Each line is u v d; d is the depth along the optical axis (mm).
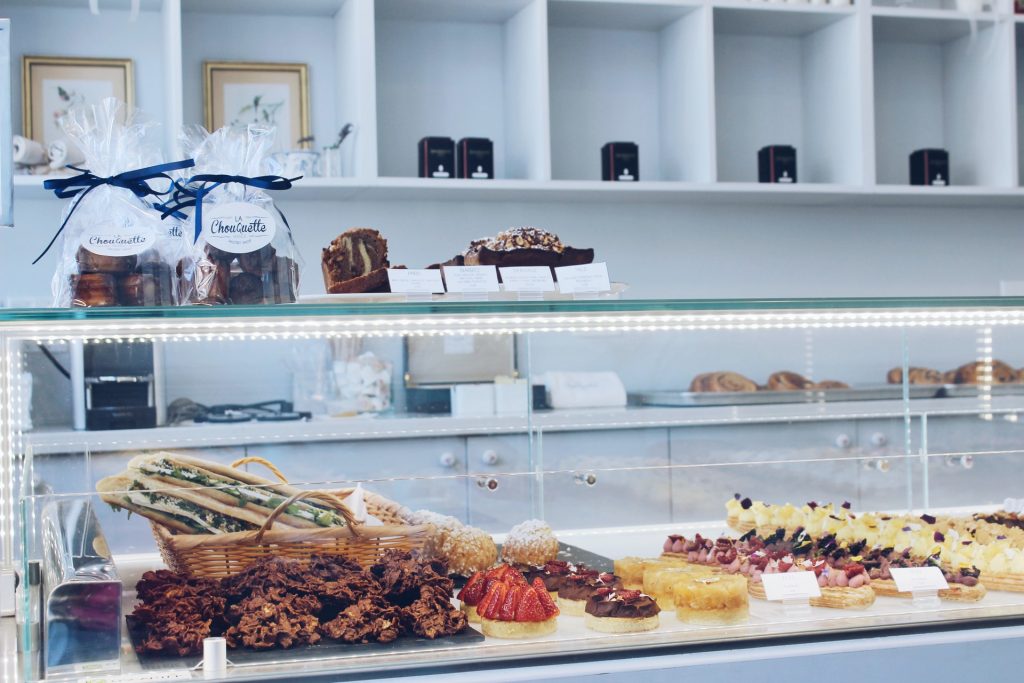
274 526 1157
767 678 1123
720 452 2648
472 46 3398
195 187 1304
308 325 1394
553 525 1301
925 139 3748
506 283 1453
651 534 1338
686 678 1106
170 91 2873
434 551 1215
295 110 3195
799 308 1299
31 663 1032
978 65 3580
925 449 1761
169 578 1113
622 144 3268
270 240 1301
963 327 3584
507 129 3393
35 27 3045
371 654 1104
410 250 3342
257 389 2957
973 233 3816
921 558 1324
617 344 3365
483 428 2898
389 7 3209
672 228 3551
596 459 1929
